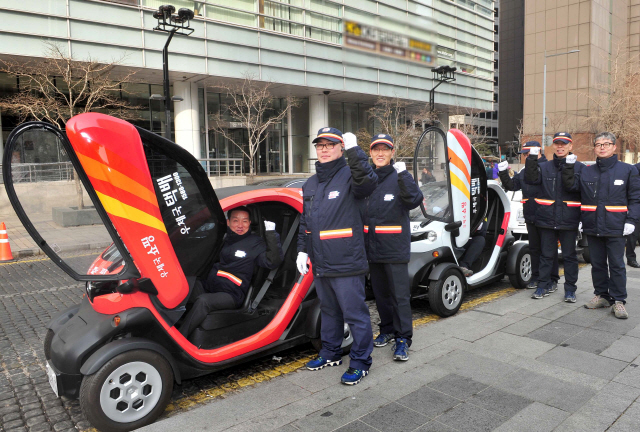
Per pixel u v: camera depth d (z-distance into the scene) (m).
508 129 70.06
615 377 3.37
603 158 4.84
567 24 44.28
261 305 3.88
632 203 4.67
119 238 2.84
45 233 2.82
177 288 3.02
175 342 3.02
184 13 12.34
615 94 30.70
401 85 27.88
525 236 7.98
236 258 3.69
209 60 20.22
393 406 3.00
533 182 5.43
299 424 2.80
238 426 2.80
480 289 6.27
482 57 32.69
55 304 5.74
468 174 4.98
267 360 3.97
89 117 2.65
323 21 24.33
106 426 2.73
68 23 16.47
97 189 2.70
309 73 23.84
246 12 21.12
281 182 5.39
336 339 3.66
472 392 3.17
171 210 3.03
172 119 21.91
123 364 2.76
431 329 4.53
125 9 17.72
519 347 3.98
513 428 2.71
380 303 4.15
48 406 3.25
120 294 2.89
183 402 3.26
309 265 3.84
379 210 3.81
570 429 2.70
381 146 3.78
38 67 15.14
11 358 4.09
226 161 24.58
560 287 6.16
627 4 50.06
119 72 18.86
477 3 31.27
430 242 5.02
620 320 4.68
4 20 15.22
